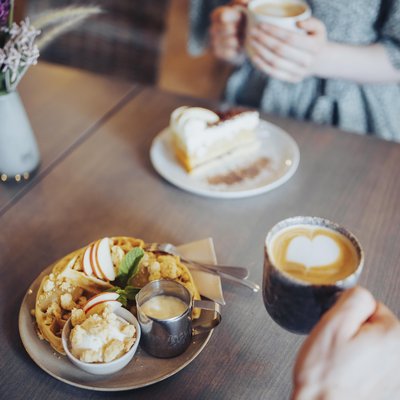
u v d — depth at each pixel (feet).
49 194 2.98
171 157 3.26
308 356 1.52
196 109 3.25
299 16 3.45
